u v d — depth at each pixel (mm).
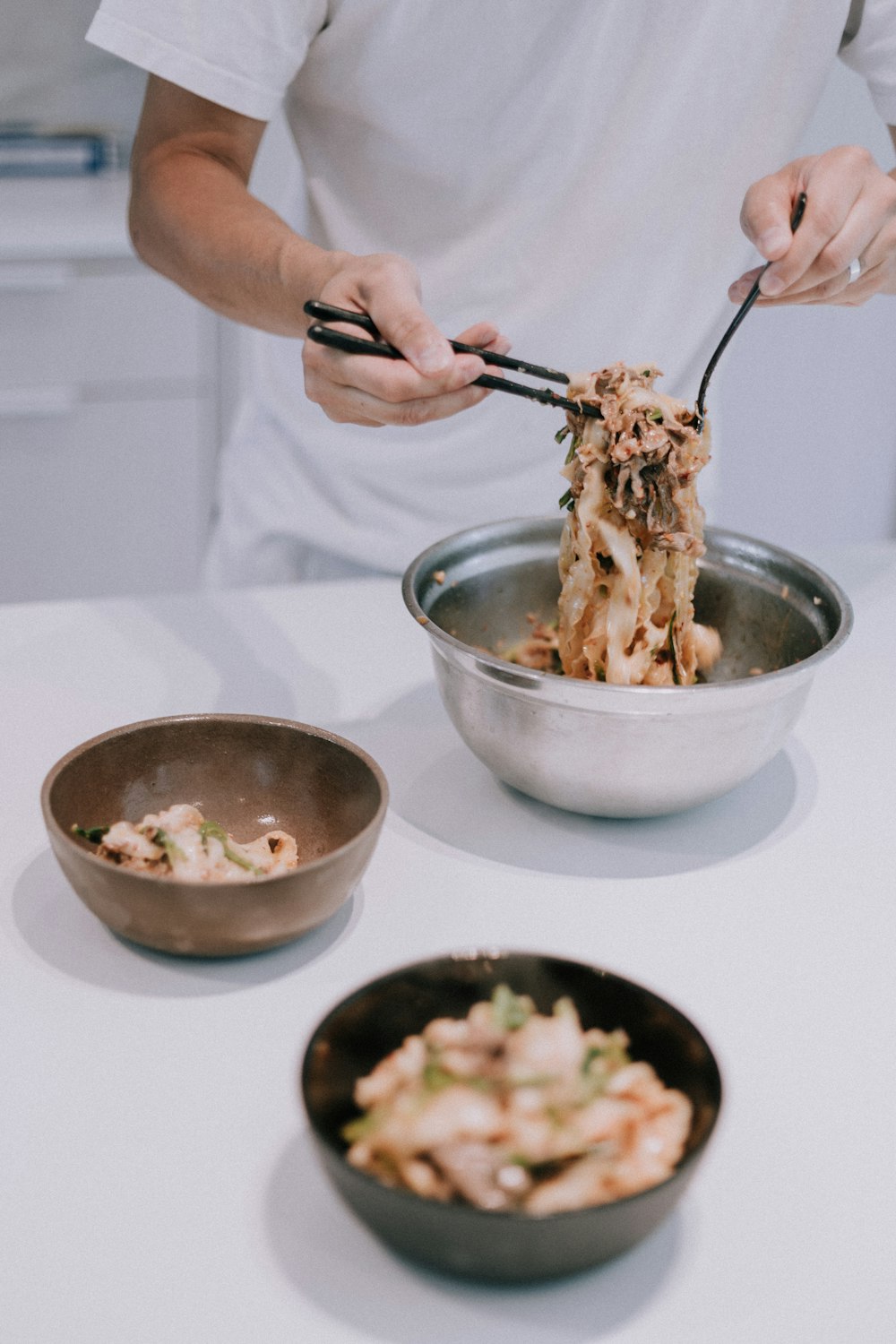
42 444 2453
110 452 2498
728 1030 764
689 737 877
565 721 878
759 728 900
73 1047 728
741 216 1024
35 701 1092
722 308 1451
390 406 892
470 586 1099
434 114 1278
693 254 1386
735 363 2590
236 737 883
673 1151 588
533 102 1264
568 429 1019
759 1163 674
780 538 2822
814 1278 613
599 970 673
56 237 2270
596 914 865
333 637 1247
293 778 882
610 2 1204
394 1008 660
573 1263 568
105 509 2555
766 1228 637
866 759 1079
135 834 797
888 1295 605
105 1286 590
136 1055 726
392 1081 628
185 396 2496
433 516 1496
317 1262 609
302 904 757
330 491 1520
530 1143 596
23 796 966
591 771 903
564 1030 661
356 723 1093
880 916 878
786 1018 777
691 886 901
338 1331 576
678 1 1221
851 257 1021
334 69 1278
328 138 1359
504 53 1231
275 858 824
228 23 1186
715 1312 593
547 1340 576
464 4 1195
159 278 2367
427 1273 607
